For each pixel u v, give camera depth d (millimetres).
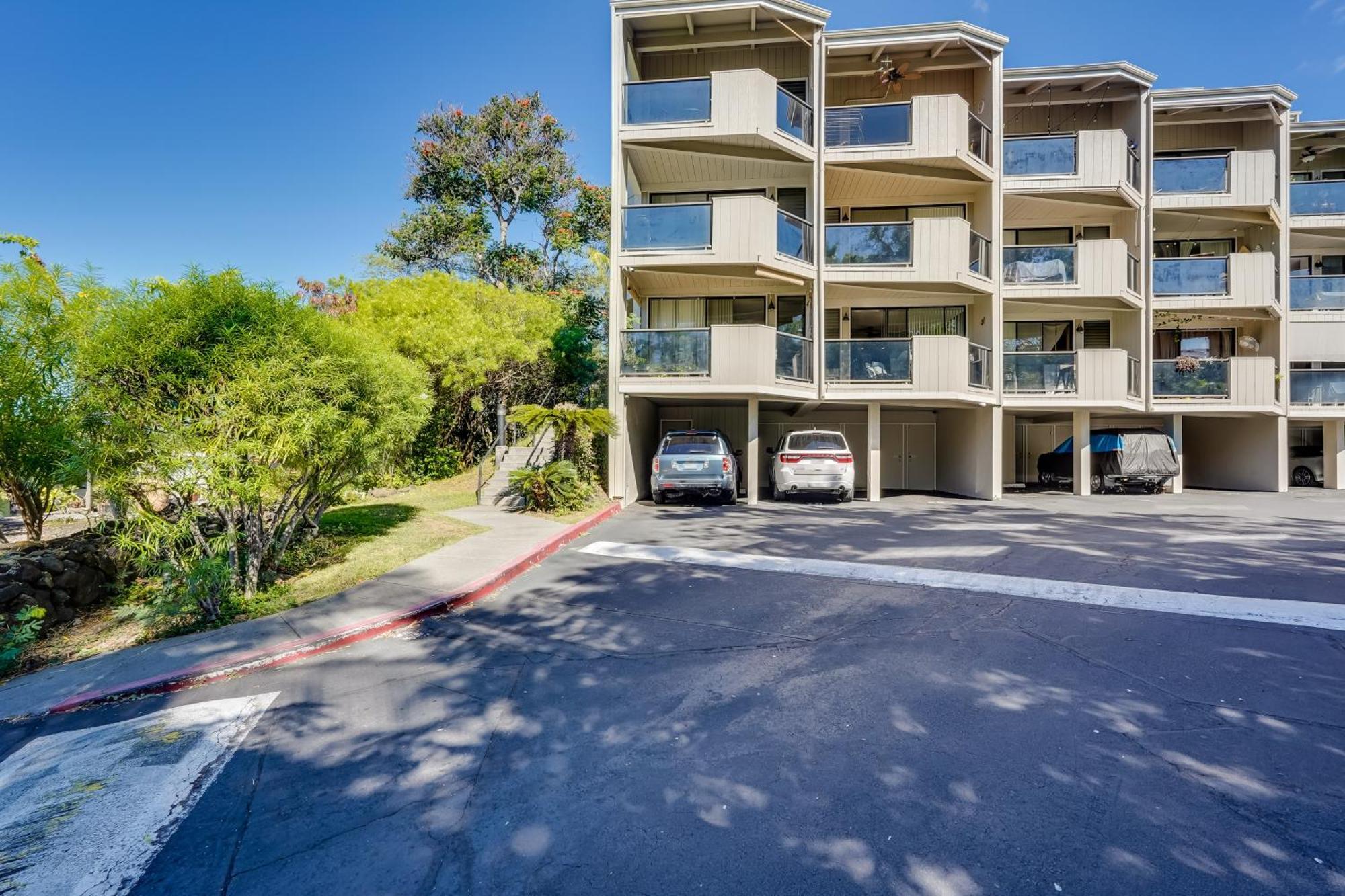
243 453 6020
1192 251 19438
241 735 3832
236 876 2607
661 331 14414
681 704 4086
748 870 2553
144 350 5734
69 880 2605
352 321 18266
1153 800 2955
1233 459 19453
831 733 3666
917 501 15570
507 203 29578
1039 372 16219
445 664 4895
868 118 15516
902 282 15242
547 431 16000
